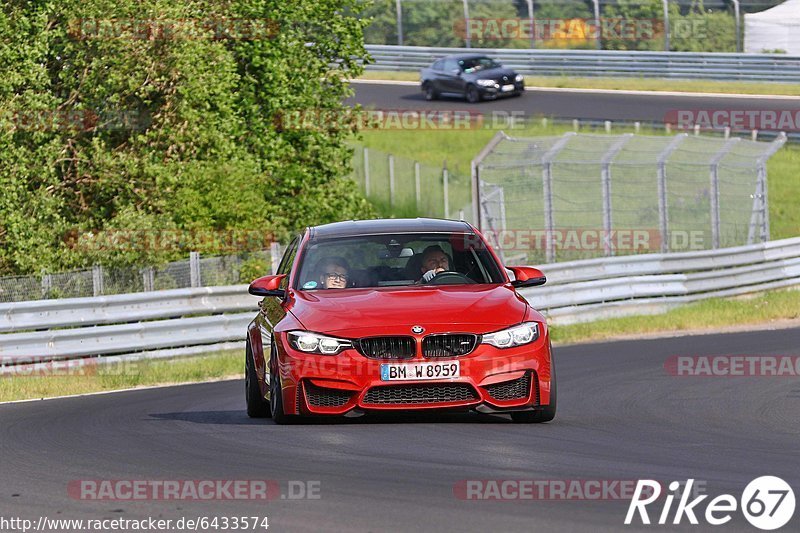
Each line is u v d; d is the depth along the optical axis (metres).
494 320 26.56
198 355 58.03
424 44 168.12
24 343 51.84
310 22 88.31
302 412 26.61
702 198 102.62
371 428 26.34
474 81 139.62
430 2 168.12
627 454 23.00
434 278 29.16
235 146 78.44
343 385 26.09
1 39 71.00
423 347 26.06
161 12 73.44
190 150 76.62
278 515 18.05
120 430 29.08
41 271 66.75
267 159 84.69
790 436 26.16
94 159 72.50
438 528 16.83
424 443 24.17
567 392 37.06
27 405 39.06
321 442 24.56
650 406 32.56
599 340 61.75
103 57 72.19
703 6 154.00
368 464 21.88
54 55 74.06
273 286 29.66
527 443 24.27
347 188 90.50
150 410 35.44
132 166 72.81
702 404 32.91
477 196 78.12
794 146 128.38
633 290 73.31
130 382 47.56
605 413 30.88
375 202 116.06
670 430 27.06
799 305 72.50
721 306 73.56
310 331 26.59
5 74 70.31
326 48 90.38
